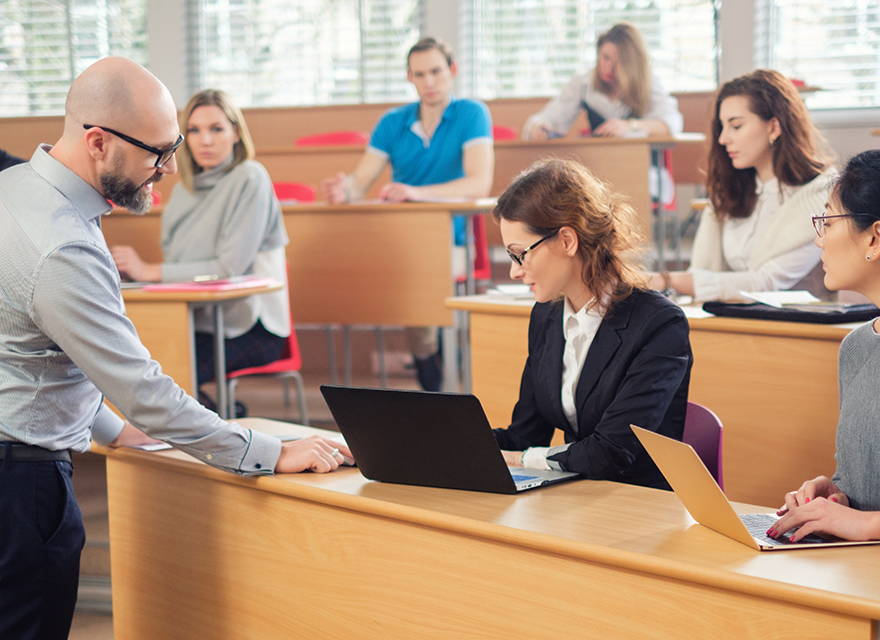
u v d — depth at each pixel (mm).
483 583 1415
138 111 1649
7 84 7062
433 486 1594
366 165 4676
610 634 1293
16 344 1651
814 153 2844
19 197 1653
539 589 1358
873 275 1483
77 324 1611
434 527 1458
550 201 1781
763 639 1163
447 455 1552
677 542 1306
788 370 2412
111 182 1677
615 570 1282
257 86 6816
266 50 6785
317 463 1699
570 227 1780
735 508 1493
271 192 3609
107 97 1640
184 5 6820
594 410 1817
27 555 1684
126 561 1953
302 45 6730
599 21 6316
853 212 1465
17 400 1662
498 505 1489
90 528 3057
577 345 1872
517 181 1821
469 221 4105
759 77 2859
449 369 4062
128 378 1640
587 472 1692
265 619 1711
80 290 1612
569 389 1880
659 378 1760
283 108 6332
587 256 1802
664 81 6219
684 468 1319
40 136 5938
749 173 2938
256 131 6375
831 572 1182
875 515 1297
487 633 1416
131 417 1664
